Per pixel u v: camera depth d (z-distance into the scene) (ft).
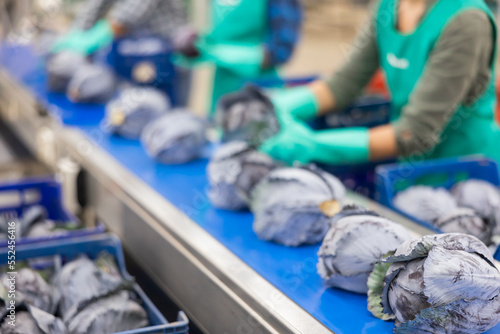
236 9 9.46
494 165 6.05
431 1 5.78
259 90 6.00
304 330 3.51
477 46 5.57
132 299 4.49
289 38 9.30
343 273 3.89
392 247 3.83
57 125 7.94
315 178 4.69
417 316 3.25
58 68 9.41
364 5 22.34
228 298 4.05
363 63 7.05
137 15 10.41
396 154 5.80
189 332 4.68
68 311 4.28
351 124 7.83
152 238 5.16
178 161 6.46
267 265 4.32
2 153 9.91
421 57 5.94
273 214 4.63
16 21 13.03
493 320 3.29
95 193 6.54
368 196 7.34
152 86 10.68
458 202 5.50
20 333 3.95
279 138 5.65
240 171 5.18
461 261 3.24
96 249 5.12
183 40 9.17
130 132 7.30
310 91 7.18
